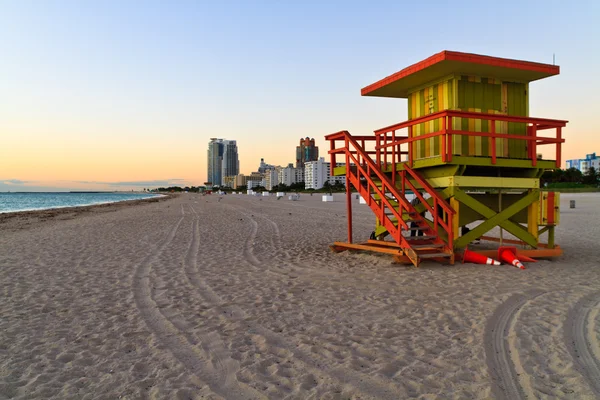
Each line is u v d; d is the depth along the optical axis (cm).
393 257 976
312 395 365
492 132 879
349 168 1084
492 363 421
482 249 1108
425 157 998
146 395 373
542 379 385
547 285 726
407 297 668
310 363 432
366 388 376
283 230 1759
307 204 4391
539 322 535
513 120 892
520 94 997
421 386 375
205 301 679
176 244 1364
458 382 382
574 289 697
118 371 424
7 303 679
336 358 443
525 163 931
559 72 933
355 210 3180
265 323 563
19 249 1294
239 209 3528
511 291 686
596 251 1090
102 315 611
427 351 453
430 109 996
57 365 441
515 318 552
